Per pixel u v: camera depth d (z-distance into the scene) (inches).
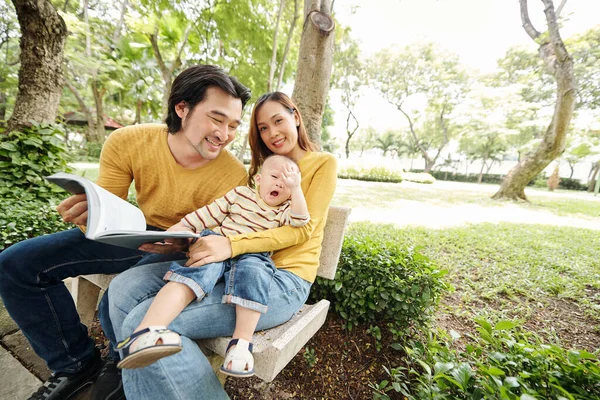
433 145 1318.9
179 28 334.6
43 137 149.6
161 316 36.0
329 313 84.4
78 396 51.6
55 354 49.2
